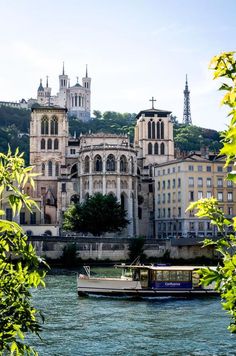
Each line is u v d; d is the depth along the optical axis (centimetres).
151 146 19112
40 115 18200
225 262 1127
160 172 16462
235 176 856
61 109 18262
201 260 12962
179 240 13088
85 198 16512
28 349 1221
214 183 15175
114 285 6844
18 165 1219
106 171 16275
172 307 5981
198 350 3712
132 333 4325
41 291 7138
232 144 780
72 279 8844
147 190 17638
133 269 7044
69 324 4709
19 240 1212
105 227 13988
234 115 815
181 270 6962
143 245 12975
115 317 5175
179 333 4334
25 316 1223
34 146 18062
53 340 4012
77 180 17212
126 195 16412
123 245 12938
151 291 6850
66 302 6153
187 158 15238
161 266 7250
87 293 6775
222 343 3938
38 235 13362
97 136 17650
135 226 16662
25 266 1229
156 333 4331
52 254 12312
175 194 15575
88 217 13862
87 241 12681
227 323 4812
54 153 18062
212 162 15250
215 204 1361
